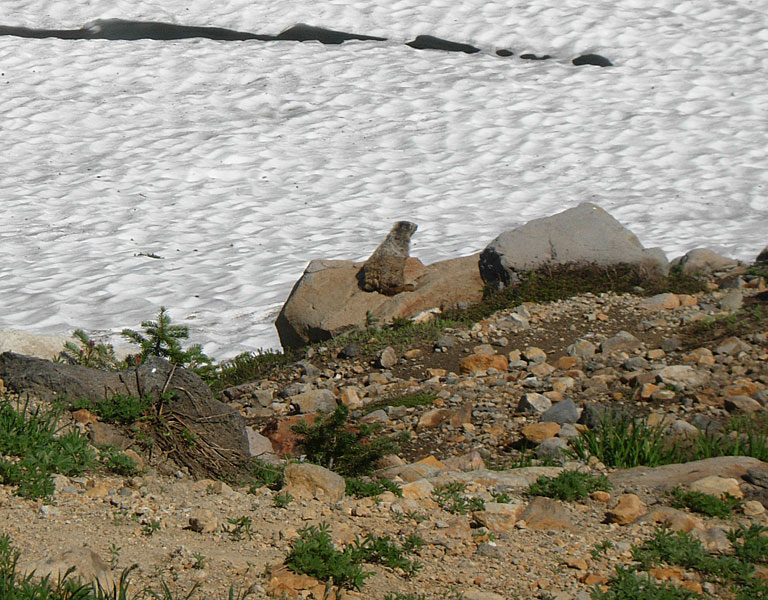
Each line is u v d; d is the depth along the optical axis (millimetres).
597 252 25281
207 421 13242
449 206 48094
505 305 24328
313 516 11492
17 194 48125
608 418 16969
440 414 18531
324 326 24422
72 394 13211
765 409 17703
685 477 13797
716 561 10758
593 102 63500
